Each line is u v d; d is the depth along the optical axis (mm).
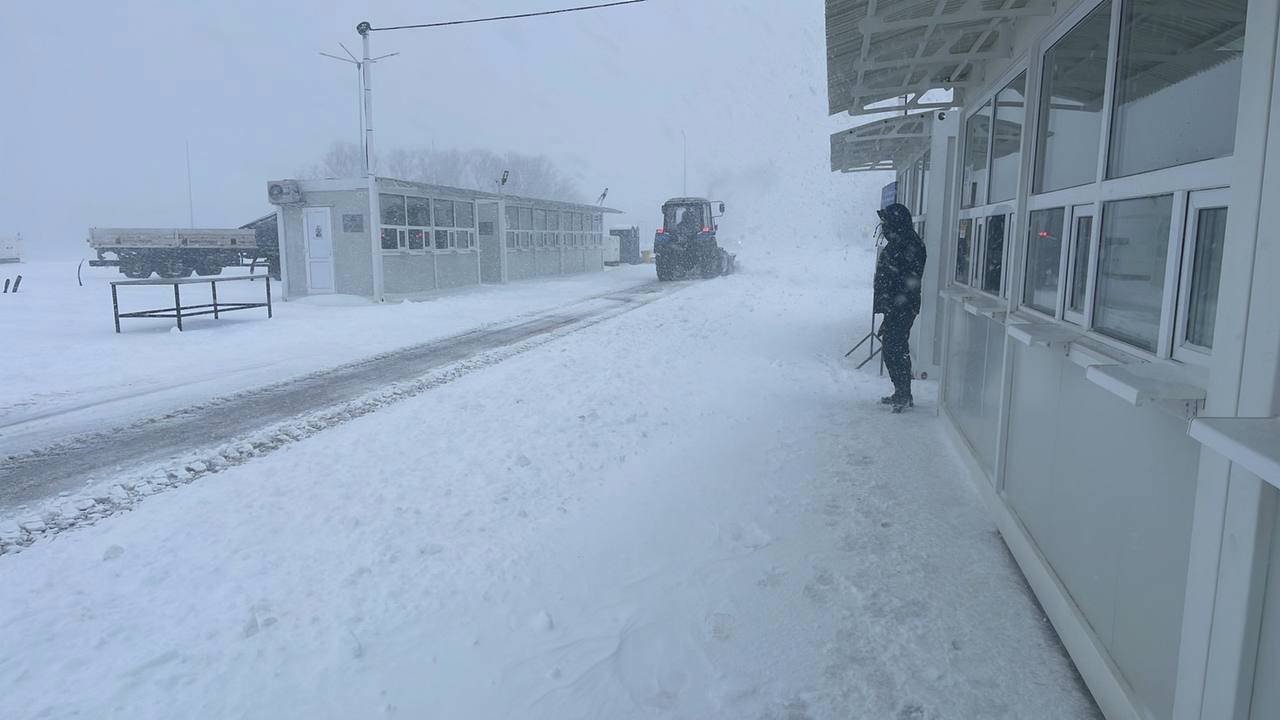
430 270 21109
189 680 3006
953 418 6180
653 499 4957
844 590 3662
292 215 19484
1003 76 4898
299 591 3730
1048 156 3830
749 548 4172
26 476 5605
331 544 4277
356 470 5605
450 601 3637
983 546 4109
